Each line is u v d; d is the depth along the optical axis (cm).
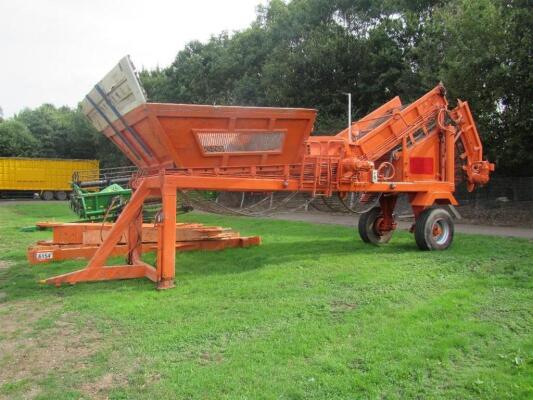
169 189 812
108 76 834
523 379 437
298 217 2208
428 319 609
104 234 1089
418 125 1145
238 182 889
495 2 1734
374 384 438
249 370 469
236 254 1096
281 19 2983
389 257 1012
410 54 2288
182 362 498
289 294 738
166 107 783
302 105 2697
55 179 4900
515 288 741
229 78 3609
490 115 1845
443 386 435
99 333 593
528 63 1655
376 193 1138
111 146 5091
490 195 2184
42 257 1025
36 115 6191
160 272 796
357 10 2769
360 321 606
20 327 627
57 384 457
